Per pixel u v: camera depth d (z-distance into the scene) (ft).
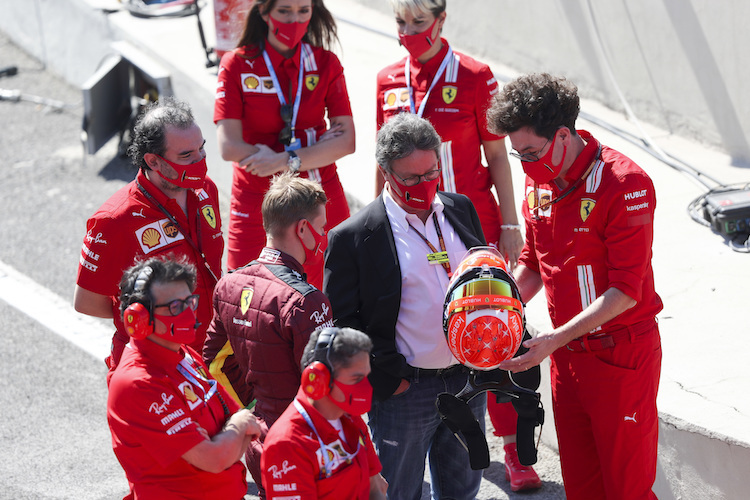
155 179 39.14
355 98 84.94
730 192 59.98
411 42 46.98
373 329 37.22
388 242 36.94
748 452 38.58
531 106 33.63
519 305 33.81
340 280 37.35
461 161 48.32
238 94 49.73
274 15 47.85
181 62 91.81
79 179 93.71
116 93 99.91
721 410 41.39
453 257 37.58
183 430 30.07
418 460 38.93
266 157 48.65
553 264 36.96
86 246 39.47
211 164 86.99
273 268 34.81
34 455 52.11
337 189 52.19
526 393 36.06
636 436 36.78
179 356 31.42
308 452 29.25
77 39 115.75
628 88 75.87
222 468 30.66
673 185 65.16
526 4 83.82
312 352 29.12
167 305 29.91
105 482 49.52
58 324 67.56
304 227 35.12
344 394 28.91
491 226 49.73
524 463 36.96
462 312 33.32
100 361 62.49
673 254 56.49
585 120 76.69
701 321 49.08
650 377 36.47
